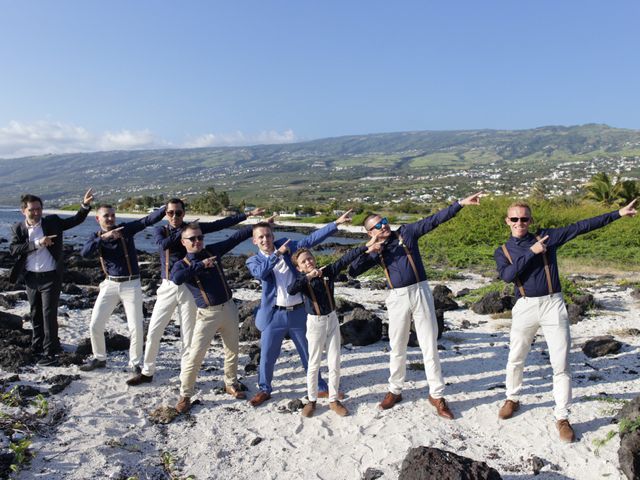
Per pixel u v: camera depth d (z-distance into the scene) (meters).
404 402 5.12
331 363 4.93
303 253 4.79
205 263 4.95
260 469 4.06
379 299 11.16
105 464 4.02
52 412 4.77
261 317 5.27
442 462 3.53
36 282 6.06
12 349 5.99
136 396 5.30
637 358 6.26
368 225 4.76
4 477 3.71
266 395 5.28
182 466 4.09
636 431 3.80
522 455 4.09
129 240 5.77
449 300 10.02
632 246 19.45
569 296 9.74
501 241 20.61
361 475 3.93
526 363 6.16
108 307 5.80
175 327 8.32
